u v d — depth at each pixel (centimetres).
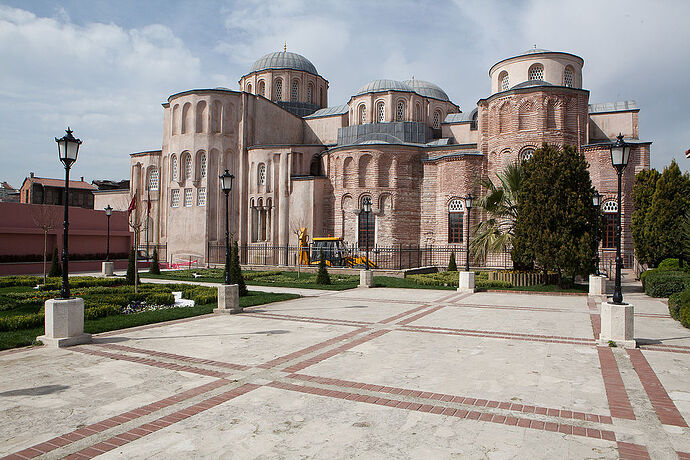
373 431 530
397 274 2916
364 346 957
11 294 1792
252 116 4234
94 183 7006
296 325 1208
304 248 3441
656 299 1836
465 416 575
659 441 506
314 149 4281
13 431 531
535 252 2088
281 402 624
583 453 477
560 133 3344
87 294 1716
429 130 4484
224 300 1399
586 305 1631
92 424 551
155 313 1357
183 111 4175
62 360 845
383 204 3906
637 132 3847
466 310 1495
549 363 825
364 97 4400
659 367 802
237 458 465
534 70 3941
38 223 3055
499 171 3497
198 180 4088
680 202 2350
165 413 586
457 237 3722
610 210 3338
